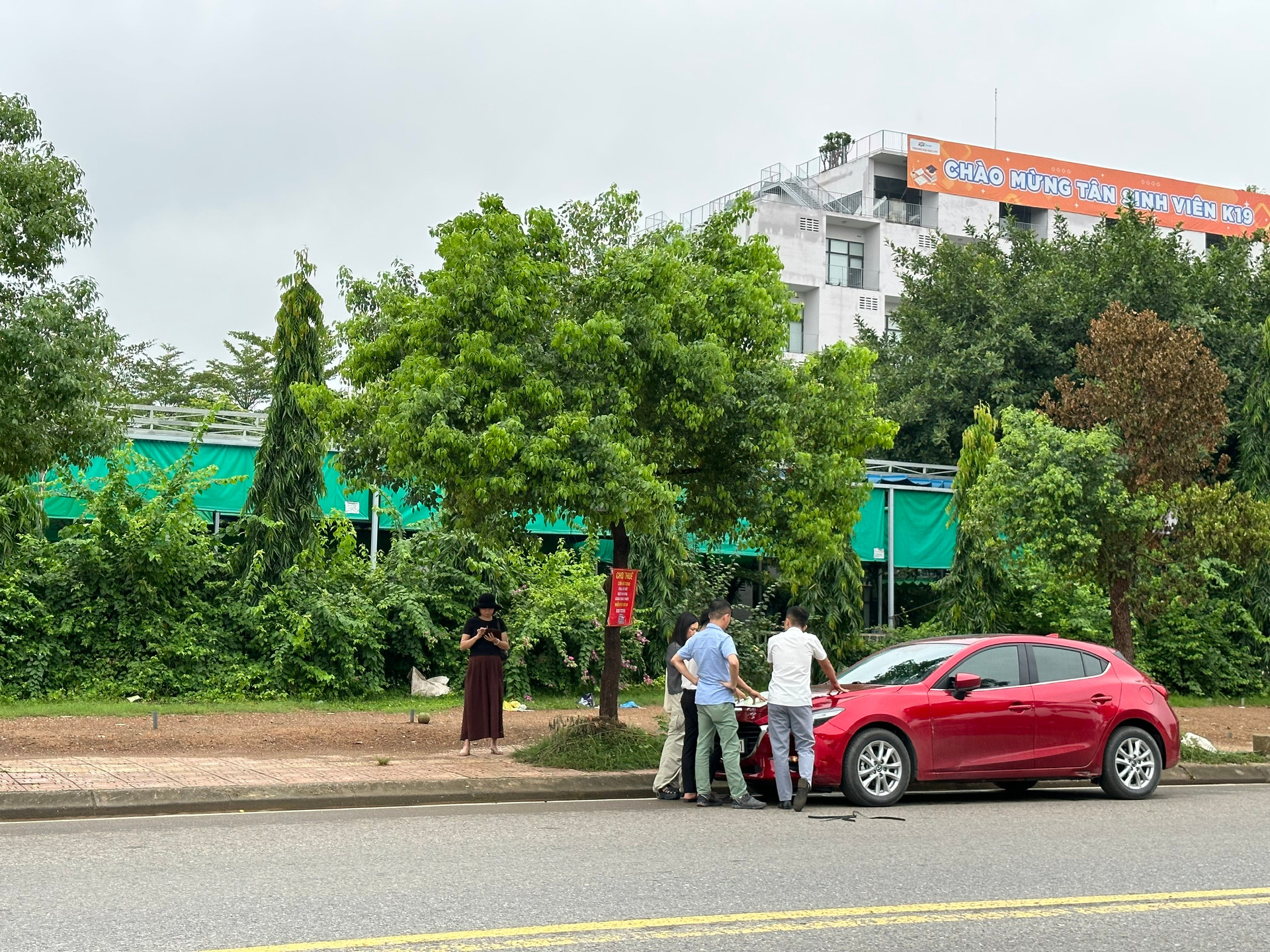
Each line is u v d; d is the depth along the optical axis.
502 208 13.21
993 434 25.00
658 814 10.23
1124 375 17.66
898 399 37.19
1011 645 11.91
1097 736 11.83
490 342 12.21
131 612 19.38
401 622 20.75
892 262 53.41
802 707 10.73
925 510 29.11
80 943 5.64
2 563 18.88
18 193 12.70
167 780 10.69
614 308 12.91
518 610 21.75
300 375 20.80
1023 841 8.95
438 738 14.76
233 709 17.89
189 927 5.95
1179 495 17.00
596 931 5.97
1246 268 35.50
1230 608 26.06
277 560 20.50
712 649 10.95
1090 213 57.28
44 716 16.33
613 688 13.43
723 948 5.72
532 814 10.09
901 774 11.04
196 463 22.84
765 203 51.59
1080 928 6.28
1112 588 17.95
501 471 11.91
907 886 7.19
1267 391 26.47
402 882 7.08
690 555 24.02
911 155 54.41
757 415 13.12
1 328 12.13
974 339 36.50
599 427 12.05
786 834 9.18
